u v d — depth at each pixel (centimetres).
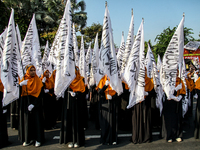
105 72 430
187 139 482
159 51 1683
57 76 411
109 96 433
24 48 524
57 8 1747
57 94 411
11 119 576
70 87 430
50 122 575
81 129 436
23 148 434
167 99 468
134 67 446
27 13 1560
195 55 1705
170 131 464
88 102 1058
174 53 459
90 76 699
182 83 486
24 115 436
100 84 445
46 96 568
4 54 421
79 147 435
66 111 431
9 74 423
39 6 1639
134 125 458
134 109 460
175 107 465
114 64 433
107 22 431
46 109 569
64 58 412
